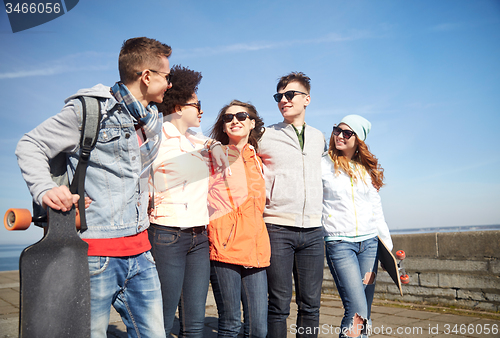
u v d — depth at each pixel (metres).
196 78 1.80
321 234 2.49
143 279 1.49
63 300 1.19
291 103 2.57
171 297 1.84
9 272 7.70
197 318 1.96
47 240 1.18
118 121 1.39
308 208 2.40
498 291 4.03
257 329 2.12
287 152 2.46
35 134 1.28
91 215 1.35
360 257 2.59
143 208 1.51
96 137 1.33
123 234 1.41
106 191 1.38
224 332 2.06
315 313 2.42
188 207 1.87
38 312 1.14
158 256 1.82
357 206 2.57
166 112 1.81
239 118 2.25
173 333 3.46
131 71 1.46
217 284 2.09
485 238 4.17
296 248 2.41
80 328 1.22
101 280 1.34
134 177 1.44
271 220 2.37
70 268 1.21
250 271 2.16
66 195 1.21
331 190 2.58
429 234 4.68
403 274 2.84
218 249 2.04
